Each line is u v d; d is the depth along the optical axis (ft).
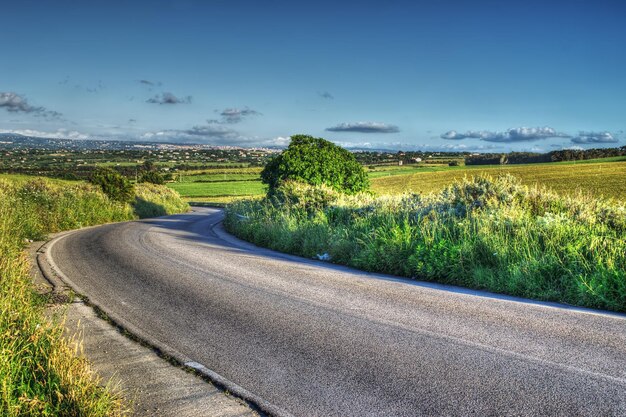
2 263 22.99
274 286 25.61
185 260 34.94
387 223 37.14
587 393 12.33
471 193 39.27
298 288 25.08
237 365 14.66
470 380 13.21
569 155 380.58
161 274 29.22
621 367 14.01
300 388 12.96
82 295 23.76
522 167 296.30
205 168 510.17
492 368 14.03
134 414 11.60
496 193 37.73
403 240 31.09
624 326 17.99
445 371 13.87
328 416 11.39
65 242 45.68
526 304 21.52
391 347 15.92
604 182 195.00
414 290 24.56
